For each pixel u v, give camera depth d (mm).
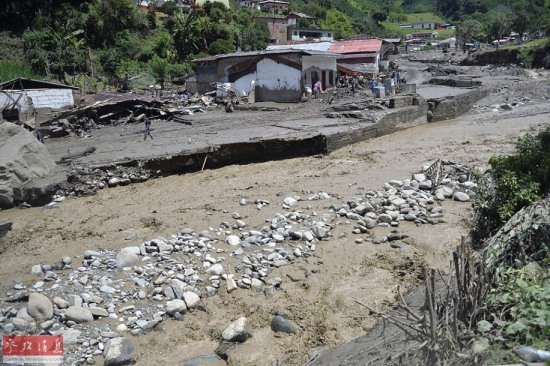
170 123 31375
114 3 63219
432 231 11820
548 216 8828
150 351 8359
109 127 31266
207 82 44188
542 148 11922
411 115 28359
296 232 11812
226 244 11766
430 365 5469
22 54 54406
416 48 117812
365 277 10117
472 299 6336
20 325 8719
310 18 99562
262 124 27109
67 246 12469
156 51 64062
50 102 35281
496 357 5312
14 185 16750
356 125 24328
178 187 17250
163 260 10984
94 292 9836
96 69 56031
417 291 9430
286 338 8570
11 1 58656
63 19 60188
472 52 80375
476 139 22469
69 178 17188
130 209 15148
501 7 150750
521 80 47250
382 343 7430
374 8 162875
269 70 38688
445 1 165250
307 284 9945
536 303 6020
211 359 8180
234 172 18906
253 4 105125
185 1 82250
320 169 18500
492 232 10977
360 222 12352
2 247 12914
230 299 9641
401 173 16812
